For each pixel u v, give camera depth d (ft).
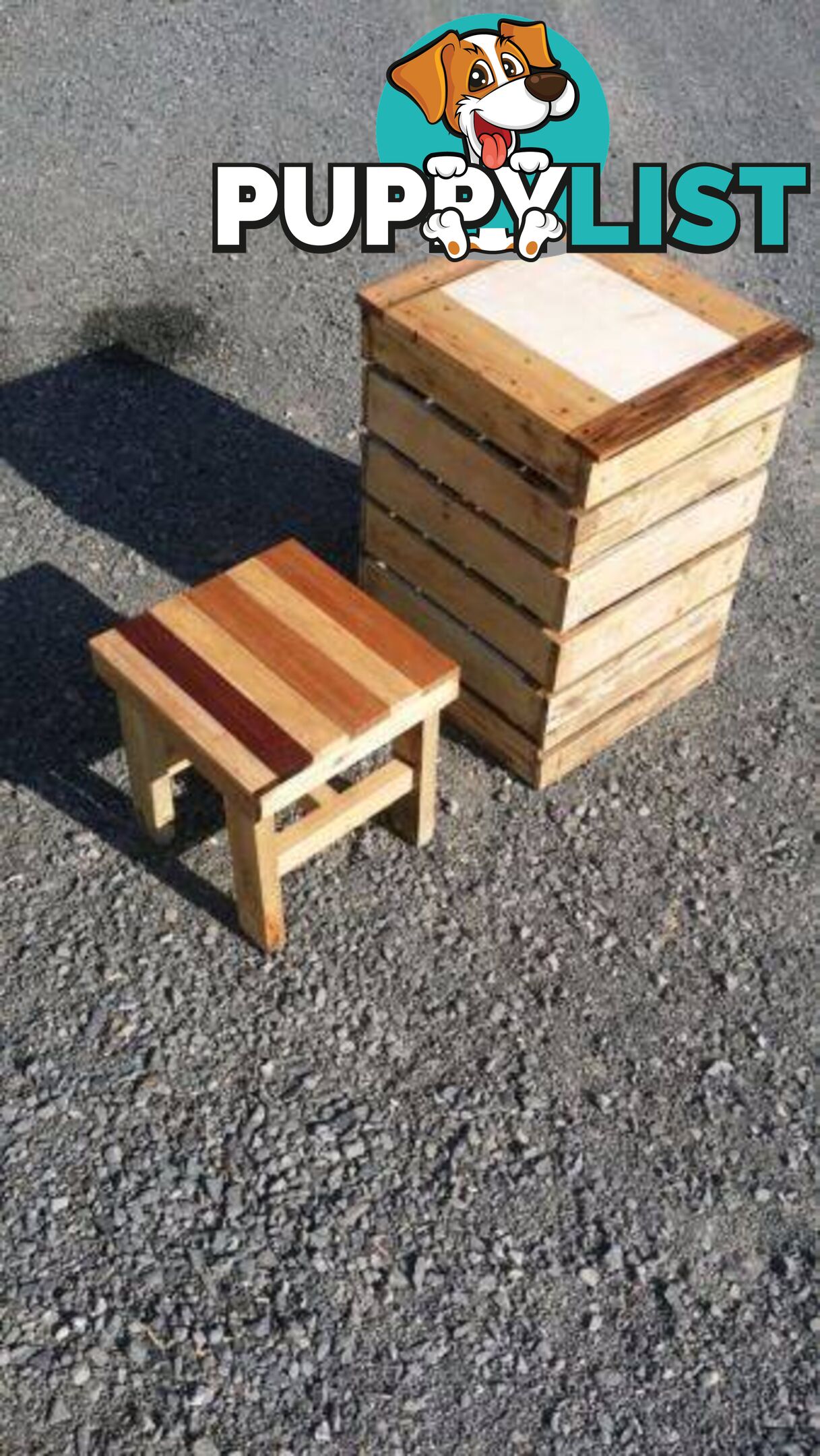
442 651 13.71
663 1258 10.49
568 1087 11.42
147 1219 10.48
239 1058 11.43
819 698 14.61
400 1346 9.96
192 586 15.24
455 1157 10.94
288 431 17.25
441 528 12.82
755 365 11.75
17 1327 9.91
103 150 21.68
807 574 15.94
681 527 12.39
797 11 26.35
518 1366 9.91
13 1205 10.50
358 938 12.27
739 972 12.25
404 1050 11.57
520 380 11.47
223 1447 9.47
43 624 14.70
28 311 18.69
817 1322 10.23
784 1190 10.91
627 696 13.61
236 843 11.28
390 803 12.32
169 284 19.30
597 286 12.61
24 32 24.34
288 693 11.18
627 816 13.38
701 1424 9.71
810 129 23.48
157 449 16.85
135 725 11.78
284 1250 10.37
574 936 12.42
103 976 11.87
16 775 13.32
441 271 12.69
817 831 13.38
